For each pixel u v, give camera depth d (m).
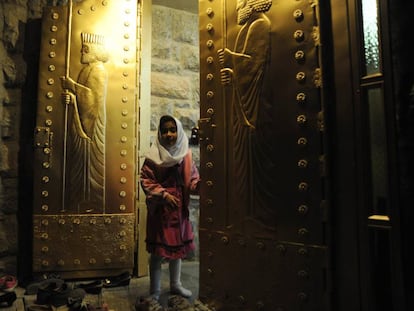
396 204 1.16
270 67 1.64
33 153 2.63
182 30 3.26
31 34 2.69
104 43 2.71
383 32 1.20
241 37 1.79
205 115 2.01
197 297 2.24
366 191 1.28
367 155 1.29
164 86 3.14
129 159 2.70
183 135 2.34
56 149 2.57
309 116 1.47
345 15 1.37
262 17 1.69
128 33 2.77
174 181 2.25
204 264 1.99
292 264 1.51
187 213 2.30
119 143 2.69
